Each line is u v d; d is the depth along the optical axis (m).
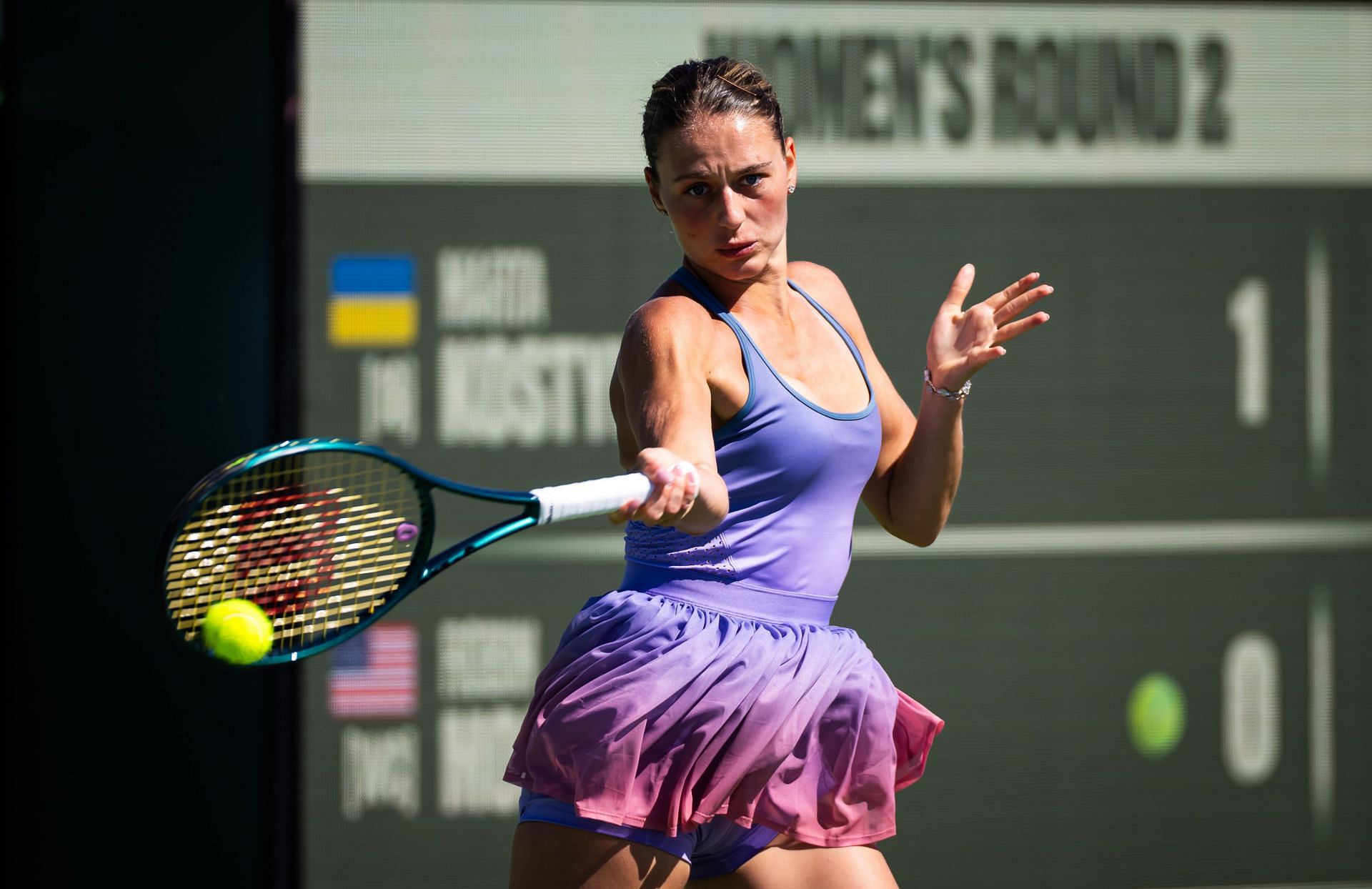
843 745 6.51
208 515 5.56
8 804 14.38
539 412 15.09
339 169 14.95
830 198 15.20
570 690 6.31
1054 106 15.35
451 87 15.05
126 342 14.55
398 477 14.87
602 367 15.13
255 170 14.72
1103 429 15.43
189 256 14.63
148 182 14.59
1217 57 15.47
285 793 14.70
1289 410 15.54
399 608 14.95
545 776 6.29
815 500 6.50
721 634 6.34
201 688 14.55
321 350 14.93
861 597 15.31
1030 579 15.40
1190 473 15.49
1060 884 15.37
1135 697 15.45
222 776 14.55
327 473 14.71
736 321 6.40
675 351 6.08
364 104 14.96
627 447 6.89
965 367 6.82
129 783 14.47
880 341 15.23
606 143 15.15
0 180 14.45
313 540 5.82
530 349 15.09
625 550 6.86
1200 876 15.45
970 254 15.30
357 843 14.88
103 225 14.54
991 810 15.34
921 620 15.32
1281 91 15.55
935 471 7.10
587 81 15.14
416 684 14.97
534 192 15.11
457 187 15.05
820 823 6.55
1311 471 15.56
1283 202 15.54
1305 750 15.53
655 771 6.15
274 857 14.60
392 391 14.98
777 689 6.27
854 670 6.60
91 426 14.50
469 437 15.04
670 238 15.19
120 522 14.50
